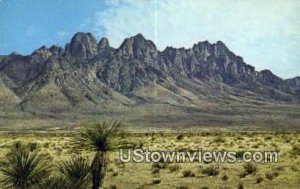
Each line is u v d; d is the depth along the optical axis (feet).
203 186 55.36
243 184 56.29
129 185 56.44
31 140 136.67
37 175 32.55
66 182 31.76
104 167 35.70
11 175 32.50
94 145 35.78
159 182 57.98
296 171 64.95
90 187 36.24
